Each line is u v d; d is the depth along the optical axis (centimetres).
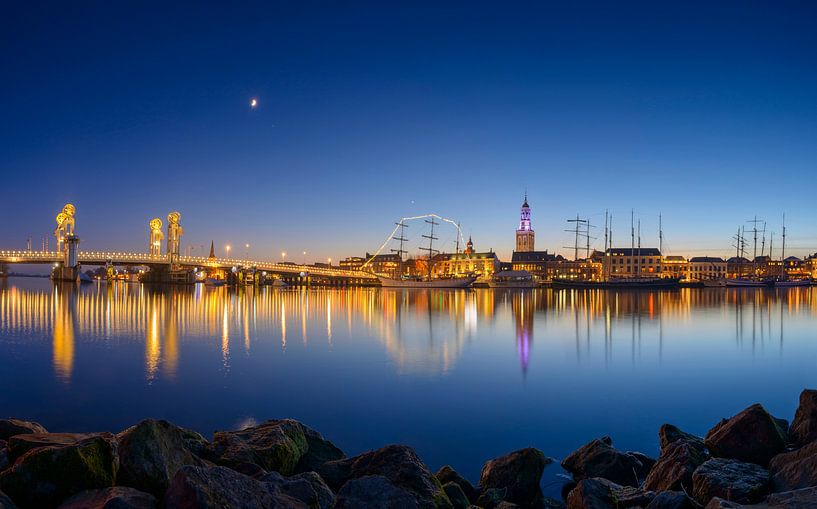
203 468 847
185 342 4659
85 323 6181
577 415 2348
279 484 997
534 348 4397
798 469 1032
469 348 4394
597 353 4134
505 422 2233
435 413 2377
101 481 921
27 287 17250
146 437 975
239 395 2706
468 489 1398
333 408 2456
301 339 4931
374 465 1271
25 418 2280
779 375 3275
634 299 12500
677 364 3653
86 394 2711
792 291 17488
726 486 1027
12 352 4041
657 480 1252
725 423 1387
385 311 8531
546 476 1577
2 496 846
